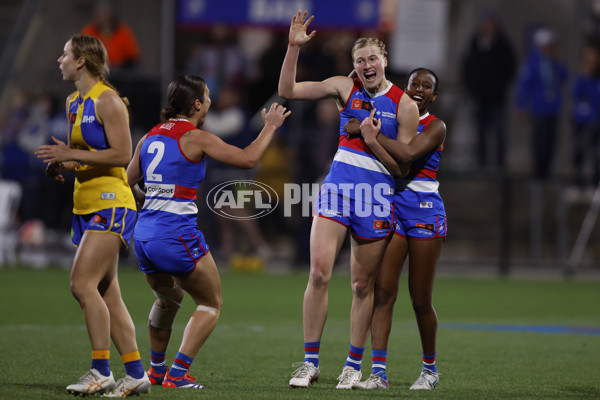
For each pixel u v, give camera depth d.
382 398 17.84
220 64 55.66
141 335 28.56
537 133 56.34
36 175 53.72
